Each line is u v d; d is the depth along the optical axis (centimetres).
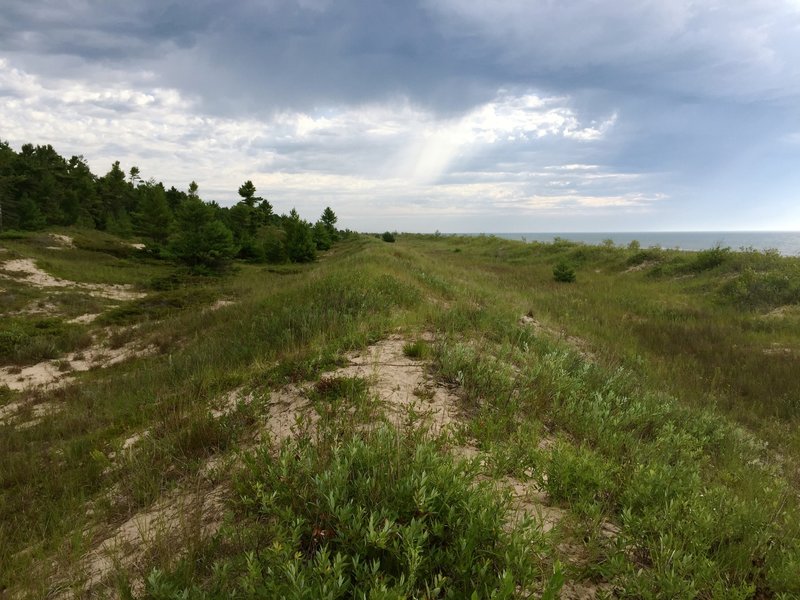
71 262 2761
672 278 2141
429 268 1967
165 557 252
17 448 600
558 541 246
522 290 1842
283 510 246
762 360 943
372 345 661
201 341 1088
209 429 451
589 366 667
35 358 1180
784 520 314
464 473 274
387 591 176
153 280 2462
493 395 491
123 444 495
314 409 455
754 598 234
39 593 265
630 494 297
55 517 371
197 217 2783
